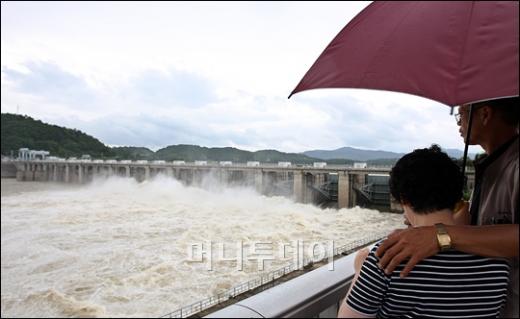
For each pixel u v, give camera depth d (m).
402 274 0.94
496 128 1.20
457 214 1.24
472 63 0.81
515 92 0.77
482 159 1.30
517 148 1.16
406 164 1.05
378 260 0.99
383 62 0.92
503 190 1.16
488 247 0.94
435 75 0.83
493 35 0.83
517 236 0.94
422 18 0.92
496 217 1.17
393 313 1.00
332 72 1.02
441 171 1.00
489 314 0.98
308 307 1.10
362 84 0.92
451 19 0.88
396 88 0.86
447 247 0.94
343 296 1.27
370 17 1.04
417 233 0.96
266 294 1.13
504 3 0.88
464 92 0.78
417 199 1.02
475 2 0.88
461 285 0.95
